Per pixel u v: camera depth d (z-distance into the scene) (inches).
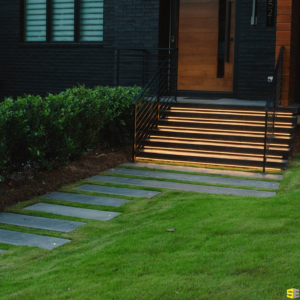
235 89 432.8
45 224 206.4
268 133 311.7
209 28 442.0
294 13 382.6
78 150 309.4
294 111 348.8
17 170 264.8
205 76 446.9
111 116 343.0
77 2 478.9
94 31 479.5
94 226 202.1
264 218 197.5
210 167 315.3
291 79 386.0
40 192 252.5
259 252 160.1
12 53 504.4
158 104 363.9
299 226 185.9
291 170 298.7
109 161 322.7
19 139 257.3
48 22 490.6
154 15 439.8
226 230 183.8
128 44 452.1
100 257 163.6
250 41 409.4
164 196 245.0
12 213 222.1
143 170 307.1
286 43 369.7
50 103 285.9
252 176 287.7
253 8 401.4
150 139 352.5
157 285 139.8
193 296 133.5
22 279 152.0
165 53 457.4
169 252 166.2
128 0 447.2
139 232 187.8
